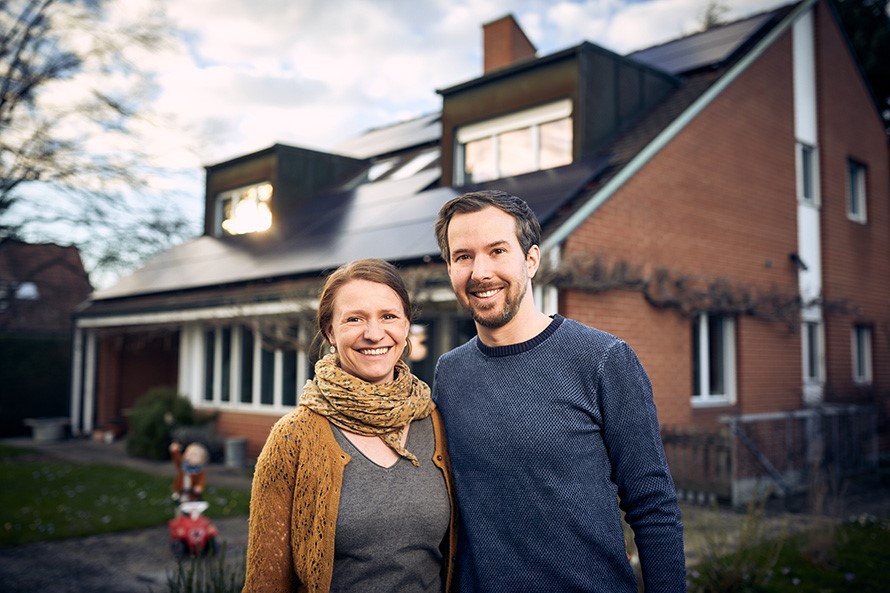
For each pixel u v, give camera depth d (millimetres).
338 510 1906
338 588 1887
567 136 9828
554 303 7594
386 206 10922
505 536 1985
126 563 5926
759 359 10570
